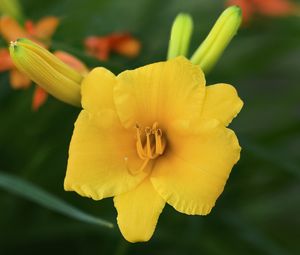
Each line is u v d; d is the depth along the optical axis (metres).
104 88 0.38
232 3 0.54
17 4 0.48
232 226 0.54
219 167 0.37
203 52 0.40
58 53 0.43
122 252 0.51
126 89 0.38
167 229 0.53
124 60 0.52
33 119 0.54
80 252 0.55
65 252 0.55
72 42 0.51
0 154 0.54
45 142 0.53
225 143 0.37
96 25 0.53
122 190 0.38
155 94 0.38
